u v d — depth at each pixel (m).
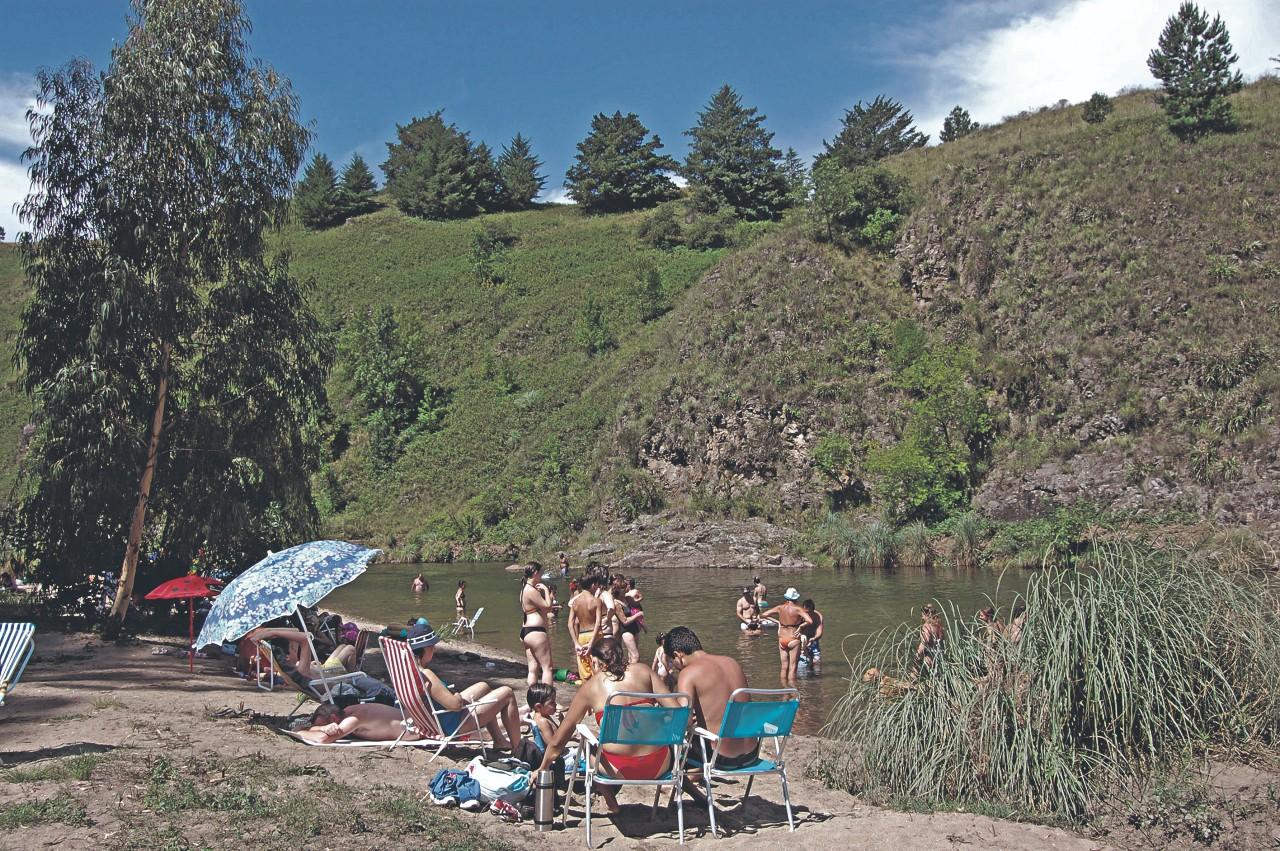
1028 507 33.66
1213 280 37.31
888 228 47.47
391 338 57.47
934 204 46.66
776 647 17.69
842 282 45.50
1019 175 46.44
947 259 44.12
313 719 8.91
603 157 91.62
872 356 41.84
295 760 7.60
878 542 32.38
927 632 9.42
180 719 9.06
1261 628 8.78
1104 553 9.48
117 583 18.44
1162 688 8.20
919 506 35.31
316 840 5.58
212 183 16.52
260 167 16.88
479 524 44.34
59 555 17.64
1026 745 7.72
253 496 17.95
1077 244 41.12
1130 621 8.36
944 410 36.50
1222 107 47.66
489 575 35.81
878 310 43.91
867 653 10.18
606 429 47.38
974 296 42.38
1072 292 39.66
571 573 35.41
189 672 13.14
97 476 15.82
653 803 7.04
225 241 16.83
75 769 6.71
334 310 71.19
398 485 50.59
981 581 27.11
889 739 8.38
